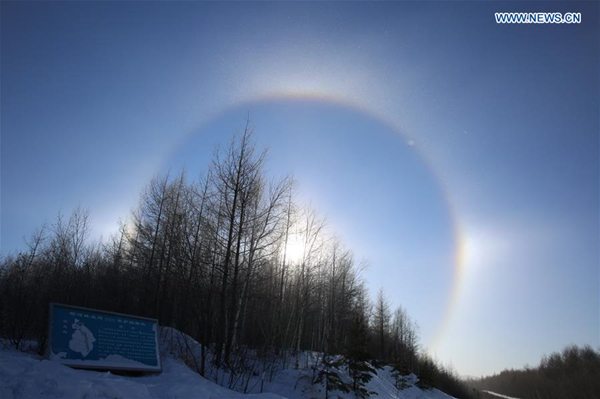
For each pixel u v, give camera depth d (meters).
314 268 29.78
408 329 70.44
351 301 37.56
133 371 13.19
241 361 19.06
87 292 22.69
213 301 20.19
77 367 11.80
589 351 107.38
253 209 21.30
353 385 22.62
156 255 27.44
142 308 24.59
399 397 31.36
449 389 67.31
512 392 125.88
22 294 18.19
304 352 30.53
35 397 8.79
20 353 13.26
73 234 28.78
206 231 21.55
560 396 93.69
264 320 23.61
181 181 31.53
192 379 13.09
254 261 21.08
